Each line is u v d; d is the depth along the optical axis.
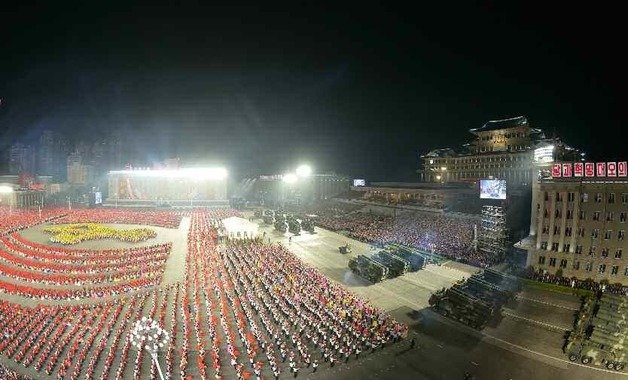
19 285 54.16
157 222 111.00
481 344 39.84
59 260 66.88
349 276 62.41
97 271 61.03
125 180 148.75
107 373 34.22
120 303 49.00
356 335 39.97
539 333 41.91
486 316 42.75
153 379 33.53
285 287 53.19
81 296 50.94
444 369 35.41
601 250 53.03
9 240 79.62
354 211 118.75
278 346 38.94
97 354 37.03
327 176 164.00
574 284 53.41
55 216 115.50
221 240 84.56
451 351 38.47
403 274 61.59
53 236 85.19
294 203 157.38
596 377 33.91
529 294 52.38
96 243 82.50
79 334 41.00
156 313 46.47
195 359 37.06
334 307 46.59
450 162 123.31
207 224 109.12
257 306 46.47
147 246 79.88
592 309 46.41
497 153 107.94
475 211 85.44
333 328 40.75
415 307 49.25
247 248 77.94
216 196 153.38
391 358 37.25
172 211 137.50
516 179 103.38
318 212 128.62
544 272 58.28
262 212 123.62
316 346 39.16
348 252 78.31
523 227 77.88
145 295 51.97
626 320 42.53
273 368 34.22
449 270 63.62
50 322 43.72
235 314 45.53
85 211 129.00
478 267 64.56
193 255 72.06
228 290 53.16
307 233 98.94
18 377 33.16
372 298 52.28
